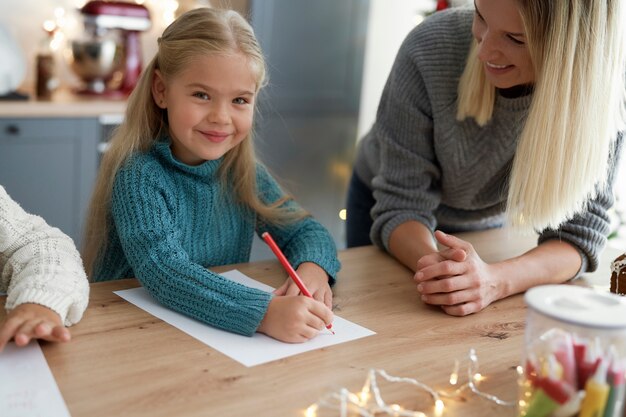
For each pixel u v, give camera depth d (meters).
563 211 1.37
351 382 0.96
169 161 1.37
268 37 3.29
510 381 0.99
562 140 1.30
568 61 1.25
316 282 1.28
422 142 1.58
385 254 1.54
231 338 1.07
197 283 1.15
